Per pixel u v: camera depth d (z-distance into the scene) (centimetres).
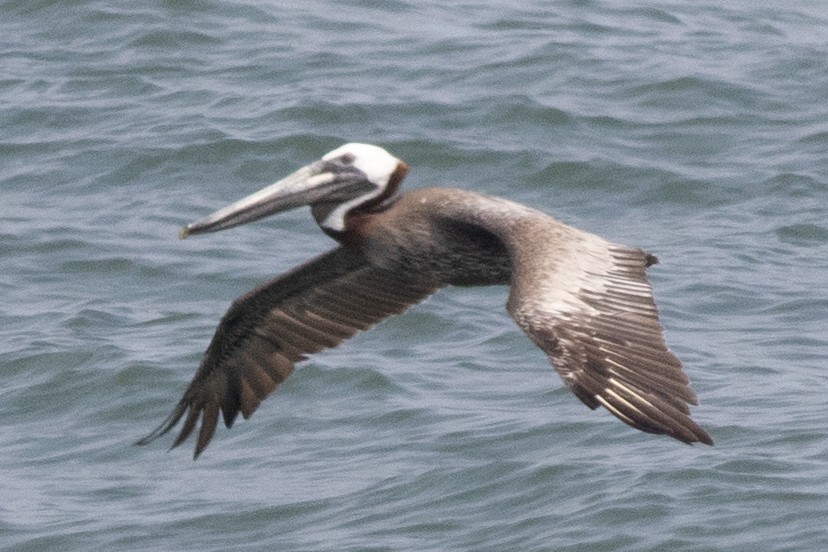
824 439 1383
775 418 1436
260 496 1389
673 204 2000
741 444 1388
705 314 1697
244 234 1900
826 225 1930
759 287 1758
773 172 2058
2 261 1841
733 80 2311
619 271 830
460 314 1698
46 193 2017
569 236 862
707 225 1941
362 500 1362
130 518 1371
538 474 1359
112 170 2058
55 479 1451
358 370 1577
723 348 1614
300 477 1414
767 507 1280
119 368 1597
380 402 1523
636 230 1931
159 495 1409
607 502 1299
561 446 1407
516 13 2552
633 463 1364
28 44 2422
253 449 1474
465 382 1558
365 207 1019
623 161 2077
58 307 1742
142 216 1945
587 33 2475
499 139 2122
